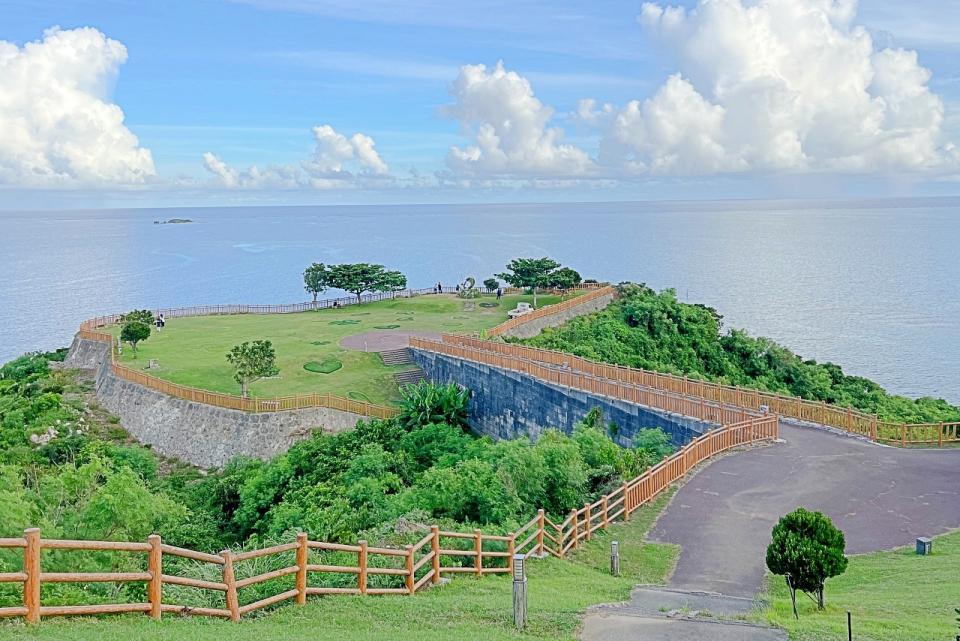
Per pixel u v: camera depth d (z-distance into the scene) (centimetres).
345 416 5088
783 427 3522
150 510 2405
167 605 1291
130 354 6600
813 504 2486
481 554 1836
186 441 5162
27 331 13475
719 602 1614
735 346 7888
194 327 7900
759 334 13275
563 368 4412
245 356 5169
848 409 3509
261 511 3959
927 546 2062
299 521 3306
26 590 1127
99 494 2323
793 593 1532
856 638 1309
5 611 1105
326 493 3653
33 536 1122
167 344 7006
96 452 4331
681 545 2162
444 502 2389
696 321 8112
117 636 1141
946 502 2497
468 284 9994
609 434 3831
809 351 12056
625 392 3753
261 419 4944
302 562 1486
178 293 17462
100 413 5872
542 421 4412
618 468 2809
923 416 6531
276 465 4219
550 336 7044
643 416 3612
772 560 1545
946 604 1591
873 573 1922
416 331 7312
